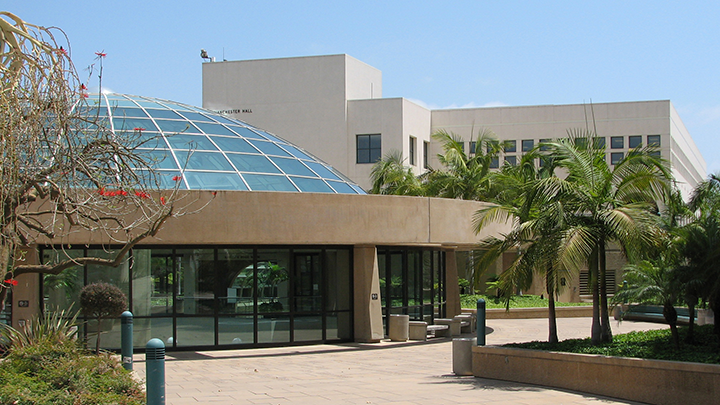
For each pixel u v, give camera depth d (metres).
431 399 12.13
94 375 12.05
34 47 10.53
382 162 42.72
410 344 21.80
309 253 21.44
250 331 20.39
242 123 27.20
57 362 12.16
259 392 12.93
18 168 10.15
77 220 12.26
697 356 13.06
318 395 12.54
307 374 15.77
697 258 15.30
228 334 20.16
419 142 51.91
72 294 19.27
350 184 25.88
